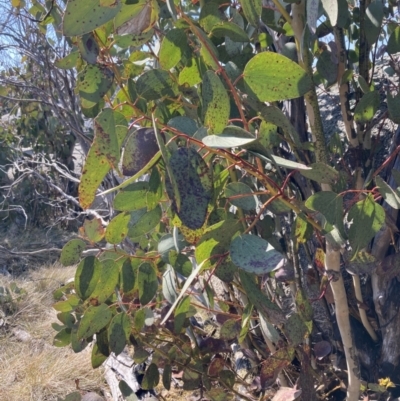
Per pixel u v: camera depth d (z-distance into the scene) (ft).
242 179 5.70
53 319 12.85
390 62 6.36
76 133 11.96
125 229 4.87
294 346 4.89
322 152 4.60
